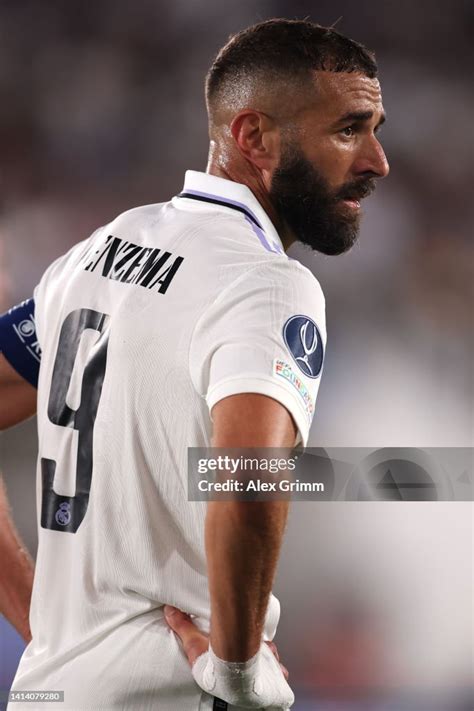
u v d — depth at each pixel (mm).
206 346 4016
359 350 25469
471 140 28172
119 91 27891
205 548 3836
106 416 4367
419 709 13461
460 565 17141
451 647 16438
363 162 4914
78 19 27844
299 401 3900
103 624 4328
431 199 27641
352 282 26016
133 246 4723
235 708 4262
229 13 28156
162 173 27891
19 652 10023
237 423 3746
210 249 4332
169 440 4191
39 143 27547
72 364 4625
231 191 4762
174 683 4156
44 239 26812
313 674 15844
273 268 4156
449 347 25766
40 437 4836
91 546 4391
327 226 4953
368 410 24344
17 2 27625
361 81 4859
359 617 16875
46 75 27766
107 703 4184
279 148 4828
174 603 4281
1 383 5297
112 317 4477
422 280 26531
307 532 17375
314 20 28703
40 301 5188
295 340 3973
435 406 24828
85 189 27531
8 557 5355
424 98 28469
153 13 27953
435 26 28547
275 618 4602
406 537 17641
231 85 4980
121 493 4312
